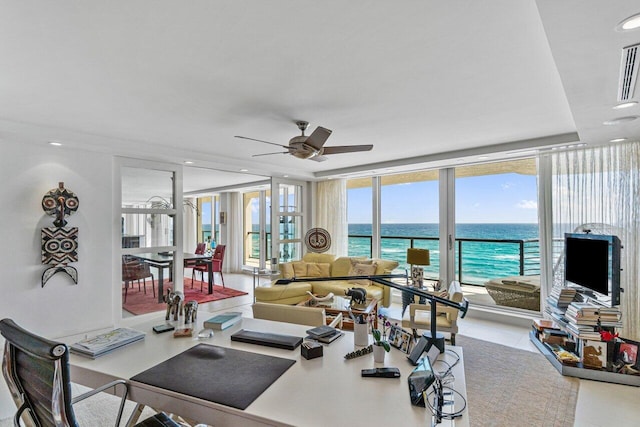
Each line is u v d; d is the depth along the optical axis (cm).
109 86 247
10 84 241
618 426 233
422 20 166
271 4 153
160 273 489
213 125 348
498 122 341
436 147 454
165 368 155
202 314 248
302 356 169
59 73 224
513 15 161
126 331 201
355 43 188
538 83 243
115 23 167
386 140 415
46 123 341
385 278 209
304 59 207
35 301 376
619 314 309
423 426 112
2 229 355
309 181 718
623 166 377
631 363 302
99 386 152
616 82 210
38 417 131
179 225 505
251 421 118
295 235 691
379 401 127
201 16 162
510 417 243
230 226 946
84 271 412
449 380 145
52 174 388
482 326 459
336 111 304
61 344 113
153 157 456
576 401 265
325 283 536
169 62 210
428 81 240
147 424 155
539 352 365
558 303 367
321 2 151
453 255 549
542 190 444
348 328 386
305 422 114
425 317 375
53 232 384
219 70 222
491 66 217
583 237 353
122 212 448
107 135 390
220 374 149
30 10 155
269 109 298
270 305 248
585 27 149
